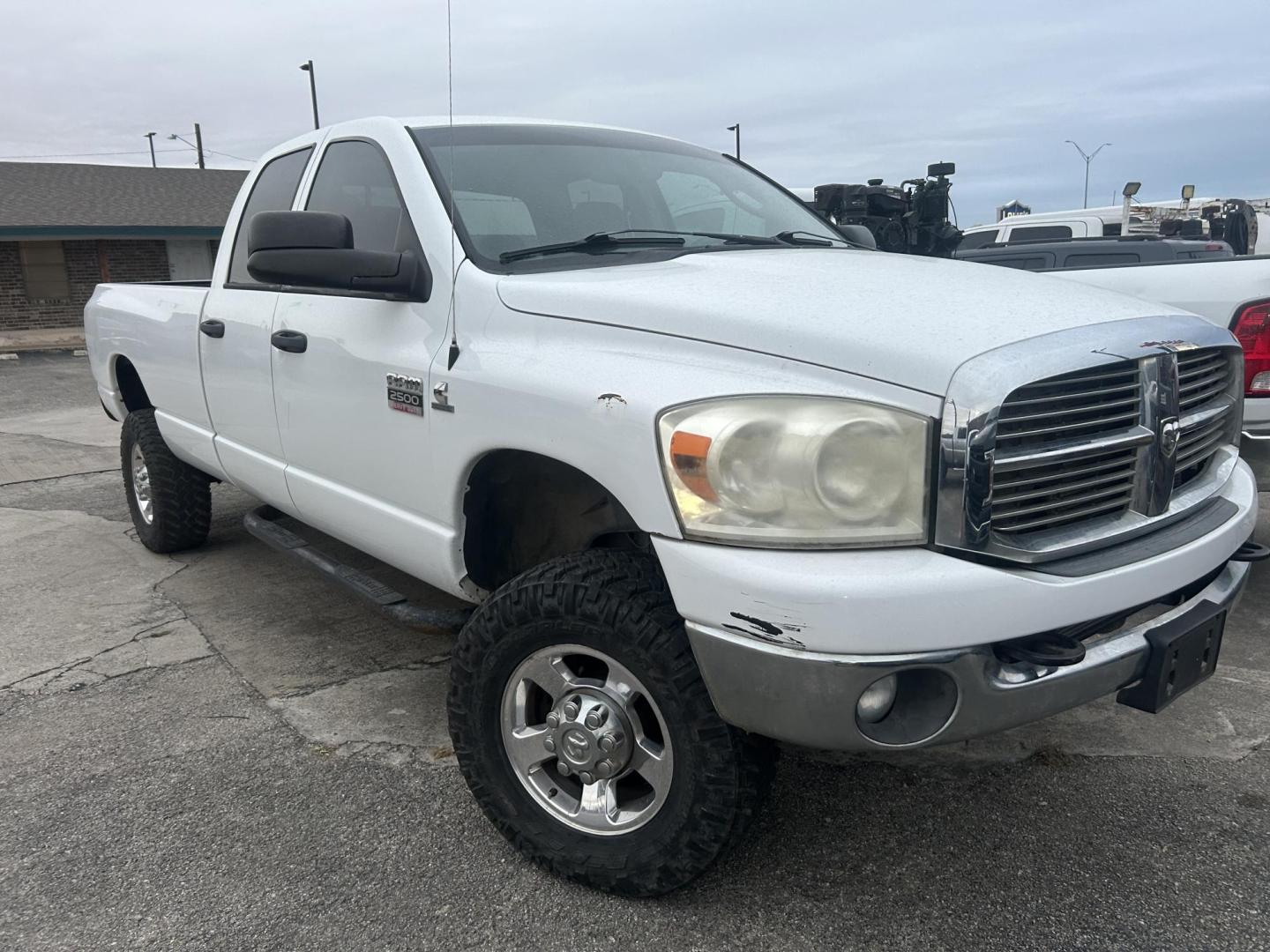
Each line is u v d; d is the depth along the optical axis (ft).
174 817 9.25
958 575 6.26
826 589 6.18
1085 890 7.99
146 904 8.04
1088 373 6.77
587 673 8.08
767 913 7.79
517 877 8.32
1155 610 7.50
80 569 16.81
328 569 11.51
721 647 6.62
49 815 9.30
